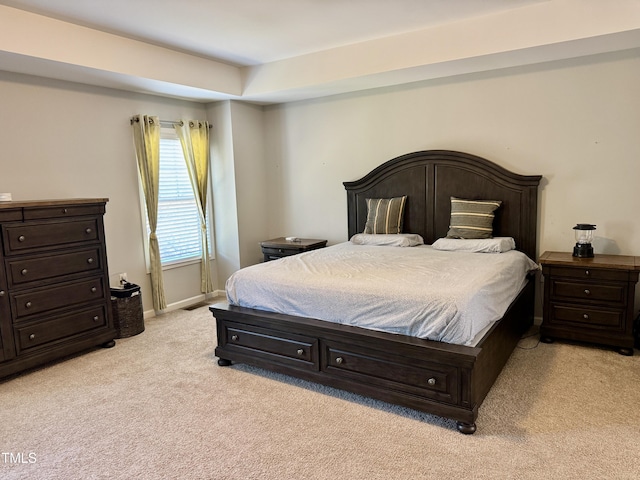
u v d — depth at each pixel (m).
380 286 2.78
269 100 5.29
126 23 3.44
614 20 3.04
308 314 3.02
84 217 3.62
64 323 3.52
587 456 2.19
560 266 3.54
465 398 2.40
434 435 2.42
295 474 2.13
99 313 3.77
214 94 4.80
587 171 3.86
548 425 2.48
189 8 3.17
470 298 2.52
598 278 3.42
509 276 3.27
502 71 4.11
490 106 4.22
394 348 2.57
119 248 4.48
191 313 4.91
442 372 2.45
